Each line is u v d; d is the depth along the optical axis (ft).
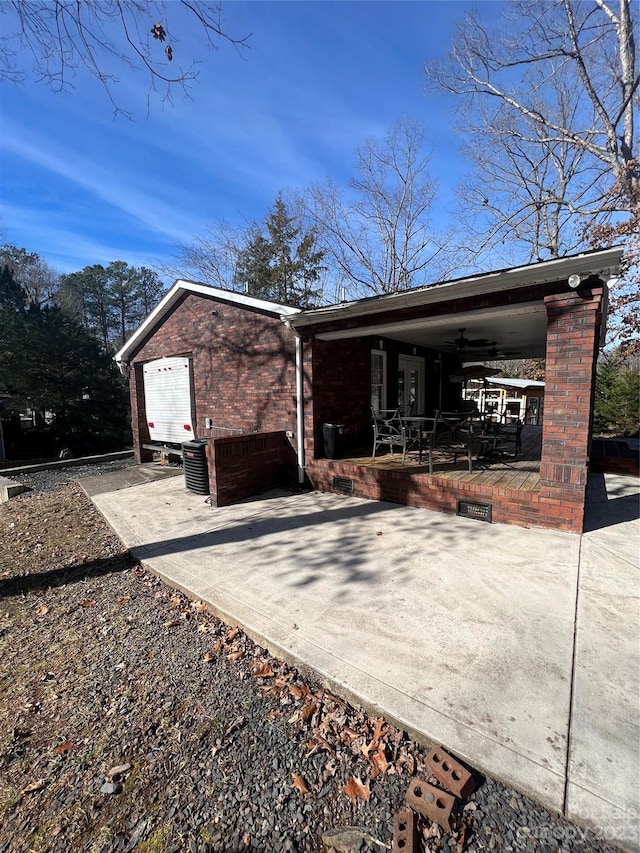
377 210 63.10
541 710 7.05
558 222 49.47
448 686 7.66
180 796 6.01
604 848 5.00
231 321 27.48
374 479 20.59
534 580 11.80
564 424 15.19
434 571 12.51
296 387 23.58
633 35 36.09
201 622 10.74
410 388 36.11
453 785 5.72
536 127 46.26
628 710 7.02
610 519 16.94
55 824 5.69
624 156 39.34
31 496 25.85
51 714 7.77
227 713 7.59
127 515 20.02
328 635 9.37
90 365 61.00
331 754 6.60
